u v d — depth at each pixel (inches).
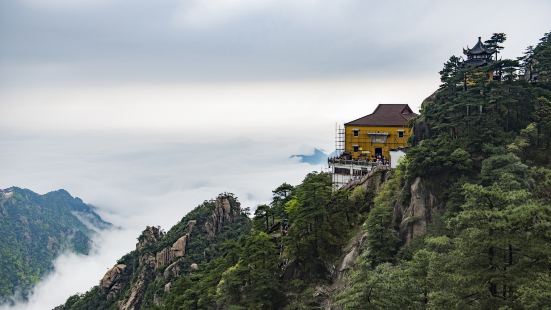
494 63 2947.8
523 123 2721.5
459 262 1291.8
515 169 2155.5
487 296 1224.8
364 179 3051.2
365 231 2578.7
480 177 2301.9
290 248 2763.3
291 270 2773.1
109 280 6373.0
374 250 2343.8
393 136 3713.1
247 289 2714.1
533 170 2251.5
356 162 3474.4
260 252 2731.3
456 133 2741.1
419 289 1530.5
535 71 3405.5
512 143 2513.5
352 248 2635.3
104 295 6269.7
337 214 2861.7
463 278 1245.1
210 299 3107.8
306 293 2615.7
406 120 3727.9
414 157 2484.0
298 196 2915.8
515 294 1164.5
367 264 1911.9
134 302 5516.7
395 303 1470.2
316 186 2755.9
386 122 3762.3
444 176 2423.7
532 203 1285.7
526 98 2778.1
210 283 3294.8
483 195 1326.3
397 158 3014.3
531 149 2571.4
